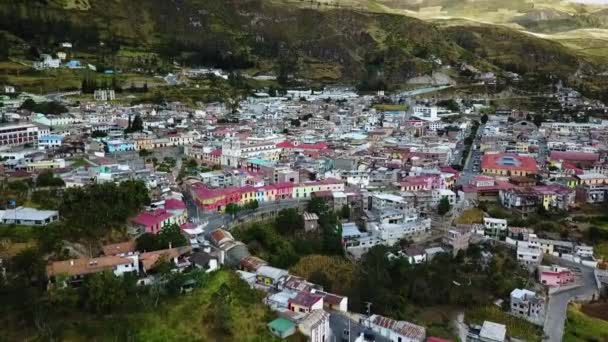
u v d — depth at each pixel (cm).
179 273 17188
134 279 16712
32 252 16588
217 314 15988
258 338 15525
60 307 15300
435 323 18775
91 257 18212
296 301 17162
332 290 19950
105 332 14775
